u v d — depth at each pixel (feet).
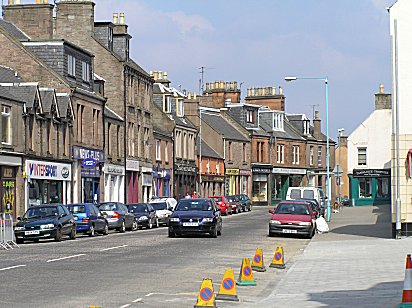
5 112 150.10
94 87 206.59
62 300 53.52
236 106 344.90
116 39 230.68
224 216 242.99
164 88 276.62
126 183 222.69
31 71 176.76
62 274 69.51
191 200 135.03
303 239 129.18
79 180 184.44
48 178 167.43
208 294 48.55
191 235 134.21
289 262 88.28
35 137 162.30
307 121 385.50
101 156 200.34
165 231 157.99
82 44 221.05
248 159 338.75
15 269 73.20
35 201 161.79
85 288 60.29
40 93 167.73
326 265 82.84
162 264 80.64
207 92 352.49
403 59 118.21
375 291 59.06
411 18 118.52
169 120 269.03
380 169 295.69
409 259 46.11
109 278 67.21
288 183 368.48
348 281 66.85
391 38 118.62
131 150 227.20
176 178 273.75
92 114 194.70
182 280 66.95
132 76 228.63
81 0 220.23
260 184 348.18
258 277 72.13
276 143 358.64
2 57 177.37
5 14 197.88
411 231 119.65
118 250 98.78
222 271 74.84
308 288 62.69
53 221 120.88
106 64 220.64
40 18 196.75
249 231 152.05
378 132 296.10
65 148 176.76
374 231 147.33
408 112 118.01
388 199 298.56
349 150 300.40
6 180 150.30
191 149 291.99
